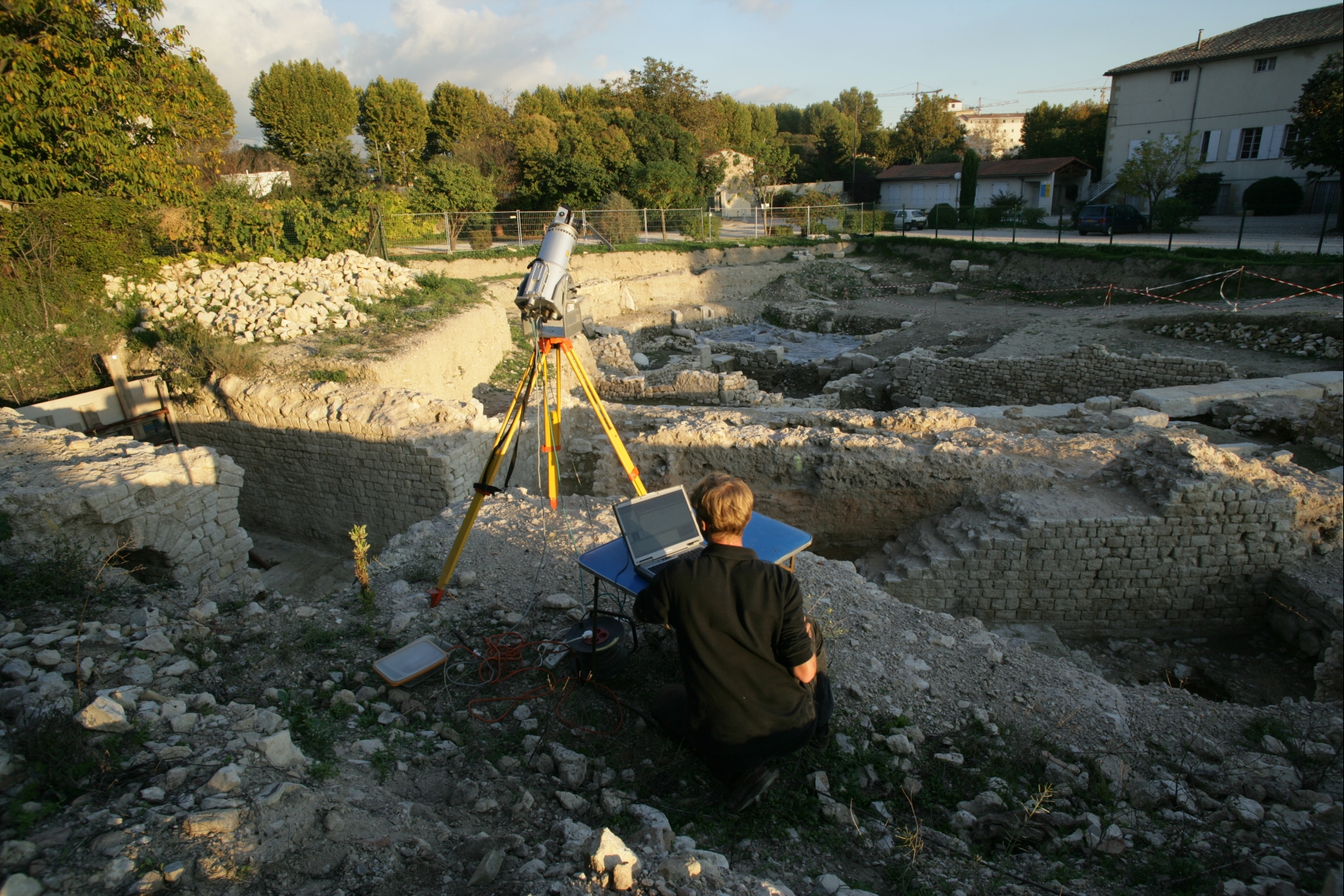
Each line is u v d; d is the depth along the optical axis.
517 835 2.91
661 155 41.66
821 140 64.38
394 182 41.97
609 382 17.33
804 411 11.19
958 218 38.91
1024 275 26.50
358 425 10.17
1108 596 7.73
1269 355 15.66
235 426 11.49
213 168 21.48
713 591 2.94
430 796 3.27
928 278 29.17
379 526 10.62
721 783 3.37
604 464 10.12
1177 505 7.36
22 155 14.11
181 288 14.58
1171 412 12.77
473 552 5.79
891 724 3.99
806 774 3.54
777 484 9.38
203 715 3.40
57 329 12.46
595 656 3.92
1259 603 7.68
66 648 3.94
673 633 4.49
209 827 2.55
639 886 2.48
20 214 13.05
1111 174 39.19
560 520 6.38
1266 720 4.41
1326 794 3.60
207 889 2.38
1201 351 16.42
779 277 29.92
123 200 14.83
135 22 14.58
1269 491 7.34
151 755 2.96
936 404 17.92
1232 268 20.53
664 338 23.58
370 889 2.55
